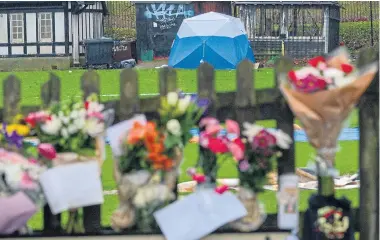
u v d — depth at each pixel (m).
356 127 18.09
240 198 8.68
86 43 56.50
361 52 8.52
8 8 60.56
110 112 8.72
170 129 8.46
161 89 8.73
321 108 8.41
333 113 8.41
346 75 8.47
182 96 8.80
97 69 55.66
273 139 8.53
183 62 48.75
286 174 8.76
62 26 60.25
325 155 8.58
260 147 8.52
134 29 71.44
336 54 8.77
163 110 8.62
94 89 8.84
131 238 8.68
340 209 8.64
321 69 8.57
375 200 8.72
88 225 8.80
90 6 62.50
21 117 8.83
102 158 8.72
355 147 16.78
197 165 8.77
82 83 8.84
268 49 60.12
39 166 8.55
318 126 8.48
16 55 60.62
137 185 8.52
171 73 8.73
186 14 62.69
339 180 13.27
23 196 8.51
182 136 8.60
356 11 69.00
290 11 59.97
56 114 8.62
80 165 8.59
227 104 8.76
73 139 8.59
